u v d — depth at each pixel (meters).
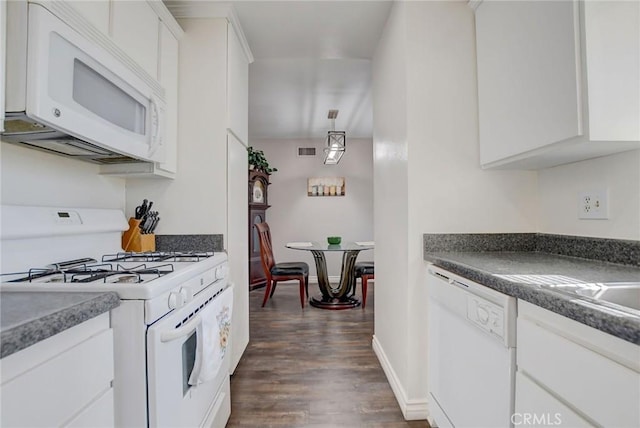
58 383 0.67
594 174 1.28
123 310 0.86
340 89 3.27
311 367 2.12
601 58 0.97
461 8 1.63
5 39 0.85
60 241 1.29
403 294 1.67
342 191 5.31
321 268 3.77
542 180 1.58
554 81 1.07
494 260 1.32
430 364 1.54
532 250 1.61
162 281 0.95
